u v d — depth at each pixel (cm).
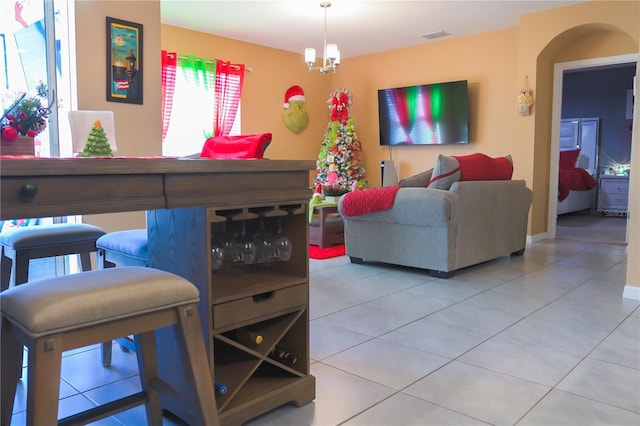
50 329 103
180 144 593
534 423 168
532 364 218
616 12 489
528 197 484
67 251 217
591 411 176
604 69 888
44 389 104
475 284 368
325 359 225
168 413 176
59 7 329
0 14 334
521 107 555
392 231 415
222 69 620
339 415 174
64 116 334
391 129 706
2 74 336
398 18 551
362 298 330
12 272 215
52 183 114
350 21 561
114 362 225
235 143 205
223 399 160
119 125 341
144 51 351
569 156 883
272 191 168
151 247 176
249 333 179
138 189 131
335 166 705
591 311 298
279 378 184
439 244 386
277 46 679
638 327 268
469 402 183
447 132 649
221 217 153
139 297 116
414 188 398
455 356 228
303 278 183
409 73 689
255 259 187
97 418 138
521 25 547
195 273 155
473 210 404
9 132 153
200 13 529
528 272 410
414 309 304
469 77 632
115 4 335
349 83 758
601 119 898
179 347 127
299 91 720
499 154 614
